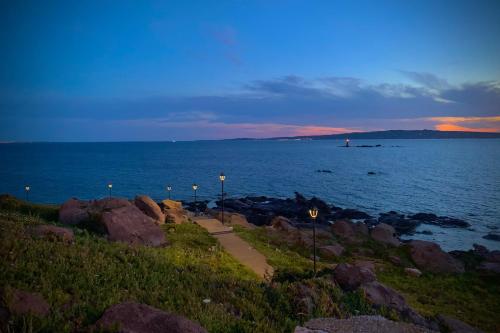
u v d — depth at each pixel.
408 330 12.37
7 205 32.62
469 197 90.81
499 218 69.31
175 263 19.45
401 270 31.41
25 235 16.50
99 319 8.84
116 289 12.52
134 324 8.56
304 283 16.20
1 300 9.41
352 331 11.89
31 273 11.89
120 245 19.53
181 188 109.88
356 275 17.53
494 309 23.41
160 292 13.09
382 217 70.38
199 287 14.55
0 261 12.21
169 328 8.49
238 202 82.38
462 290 27.14
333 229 46.84
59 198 93.31
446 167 162.75
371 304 15.71
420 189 104.38
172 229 33.59
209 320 11.03
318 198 87.31
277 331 11.52
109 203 29.20
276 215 71.06
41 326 8.83
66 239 17.88
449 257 34.94
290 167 172.75
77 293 11.56
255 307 13.25
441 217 69.25
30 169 163.75
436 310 21.97
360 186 112.12
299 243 37.31
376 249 39.31
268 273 23.55
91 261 14.94
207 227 38.28
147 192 102.44
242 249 30.77
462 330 16.22
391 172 146.62
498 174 134.12
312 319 12.79
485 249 45.97
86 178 131.00
